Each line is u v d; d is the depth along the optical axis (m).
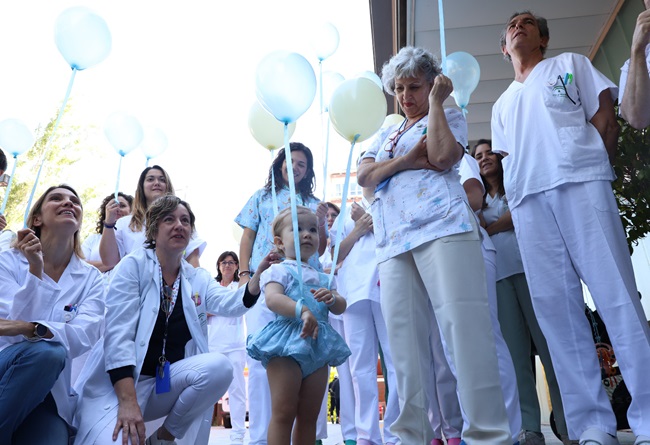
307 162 3.47
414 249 2.25
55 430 2.21
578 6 5.05
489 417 2.00
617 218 2.40
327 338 2.25
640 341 2.21
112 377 2.29
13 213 8.94
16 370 2.14
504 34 3.13
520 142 2.67
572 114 2.55
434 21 5.25
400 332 2.26
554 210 2.49
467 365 2.04
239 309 2.64
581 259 2.40
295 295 2.30
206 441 2.63
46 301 2.38
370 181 2.42
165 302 2.56
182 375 2.39
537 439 3.05
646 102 2.43
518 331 3.23
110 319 2.39
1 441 2.12
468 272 2.12
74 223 2.56
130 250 3.53
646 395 2.18
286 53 2.56
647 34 2.37
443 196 2.22
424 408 2.19
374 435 3.13
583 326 2.44
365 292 3.24
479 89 6.34
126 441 2.12
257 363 3.13
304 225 2.51
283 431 2.11
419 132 2.40
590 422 2.35
